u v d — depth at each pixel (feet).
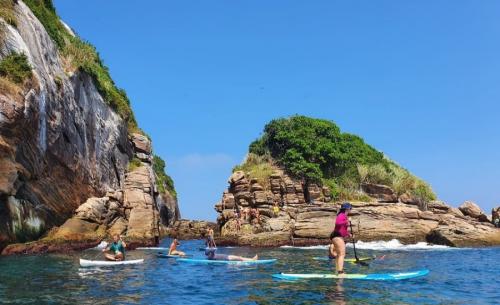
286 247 98.22
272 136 129.70
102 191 114.42
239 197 112.88
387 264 61.93
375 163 129.39
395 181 120.06
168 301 34.94
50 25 109.50
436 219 107.55
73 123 101.55
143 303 34.12
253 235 101.76
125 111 139.74
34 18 96.07
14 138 73.67
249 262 63.57
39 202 83.46
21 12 90.58
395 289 39.45
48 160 88.43
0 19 81.05
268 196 111.75
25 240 78.28
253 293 37.99
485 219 114.52
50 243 79.61
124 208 111.45
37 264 59.21
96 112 116.98
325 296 36.17
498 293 38.34
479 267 58.44
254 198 111.75
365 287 40.34
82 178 103.96
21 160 77.00
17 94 75.31
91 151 111.14
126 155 135.95
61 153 94.02
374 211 105.91
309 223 102.63
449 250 88.43
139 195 115.96
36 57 89.35
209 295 37.47
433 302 34.06
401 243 102.27
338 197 116.47
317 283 42.65
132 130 149.89
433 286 41.55
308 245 100.37
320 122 131.23
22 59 80.38
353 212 105.50
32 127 80.28
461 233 99.66
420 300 34.78
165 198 193.88
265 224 106.11
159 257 72.90
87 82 113.60
